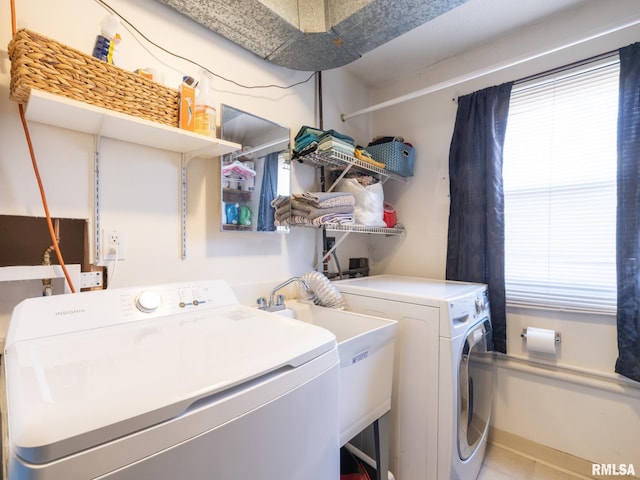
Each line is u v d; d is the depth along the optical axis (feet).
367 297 5.39
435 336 4.44
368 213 6.51
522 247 6.17
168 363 2.17
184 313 3.46
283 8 4.60
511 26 6.07
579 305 5.51
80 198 3.64
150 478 1.58
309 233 6.63
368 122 8.46
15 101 3.02
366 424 4.03
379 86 8.46
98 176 3.76
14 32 2.97
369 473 4.53
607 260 5.32
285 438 2.25
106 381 1.87
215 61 4.98
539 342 5.58
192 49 4.69
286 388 2.26
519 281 6.17
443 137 7.28
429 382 4.49
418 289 5.43
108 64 3.20
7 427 1.78
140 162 4.12
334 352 2.78
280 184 5.76
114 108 3.22
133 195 4.06
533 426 5.92
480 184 6.45
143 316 3.19
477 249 6.41
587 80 5.52
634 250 4.85
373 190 6.68
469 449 4.87
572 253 5.64
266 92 5.77
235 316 3.47
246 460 1.99
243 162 5.17
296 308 5.43
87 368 2.07
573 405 5.55
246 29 4.83
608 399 5.24
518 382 6.09
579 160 5.60
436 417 4.40
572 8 5.59
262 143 5.48
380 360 4.29
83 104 2.95
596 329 5.37
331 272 7.19
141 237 4.13
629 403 5.06
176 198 4.47
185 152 4.49
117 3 3.94
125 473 1.51
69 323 2.78
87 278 3.62
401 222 8.00
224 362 2.19
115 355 2.31
